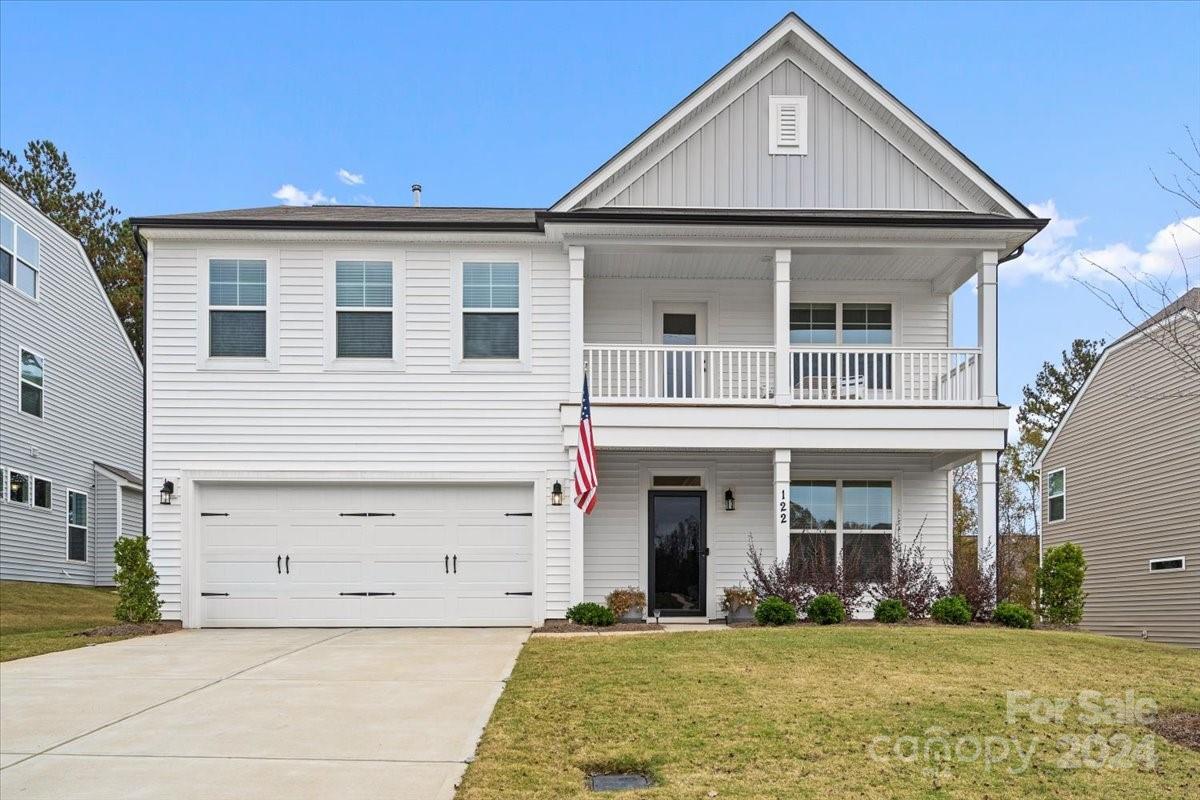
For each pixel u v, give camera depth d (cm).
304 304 1444
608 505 1533
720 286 1594
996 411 1391
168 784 608
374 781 609
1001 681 862
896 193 1484
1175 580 1905
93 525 2597
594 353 1564
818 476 1566
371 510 1436
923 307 1603
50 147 3906
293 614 1417
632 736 689
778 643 1047
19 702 835
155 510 1416
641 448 1448
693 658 966
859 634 1120
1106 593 2153
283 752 674
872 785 588
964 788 585
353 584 1423
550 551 1423
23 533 2233
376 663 1027
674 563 1537
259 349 1438
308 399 1433
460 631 1352
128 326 3847
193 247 1441
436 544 1431
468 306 1454
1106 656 1022
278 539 1427
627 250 1432
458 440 1434
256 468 1421
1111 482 2156
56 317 2405
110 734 725
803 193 1474
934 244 1408
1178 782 600
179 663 1038
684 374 1427
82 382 2547
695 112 1471
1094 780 602
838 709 756
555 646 1098
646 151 1462
